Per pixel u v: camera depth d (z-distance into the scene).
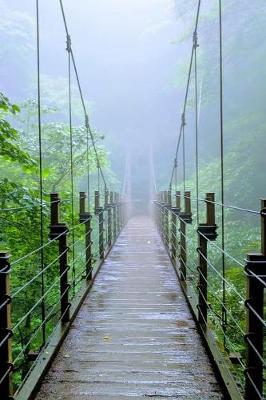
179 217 5.00
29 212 4.47
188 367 2.69
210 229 3.29
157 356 2.87
